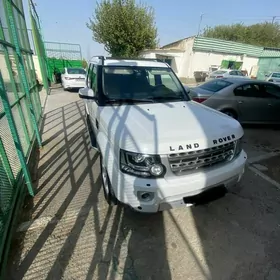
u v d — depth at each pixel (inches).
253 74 953.5
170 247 81.5
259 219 98.0
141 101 114.7
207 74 838.5
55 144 178.4
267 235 89.0
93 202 105.7
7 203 88.7
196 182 75.9
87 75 187.8
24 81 151.3
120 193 76.0
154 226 91.5
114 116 94.4
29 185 105.6
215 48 861.8
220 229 91.4
